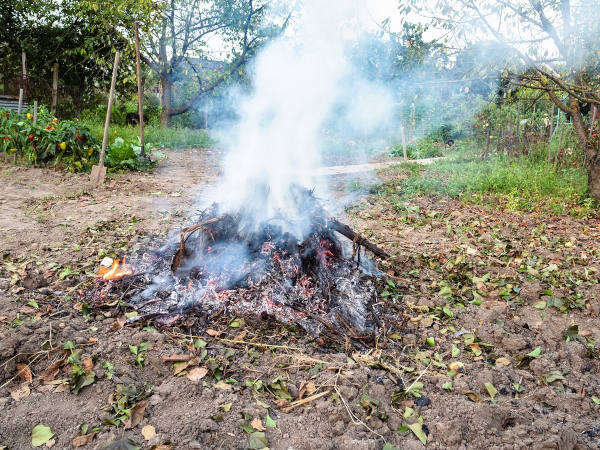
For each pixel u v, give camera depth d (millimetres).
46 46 20344
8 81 20422
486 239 6102
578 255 5586
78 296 3879
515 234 6492
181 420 2561
